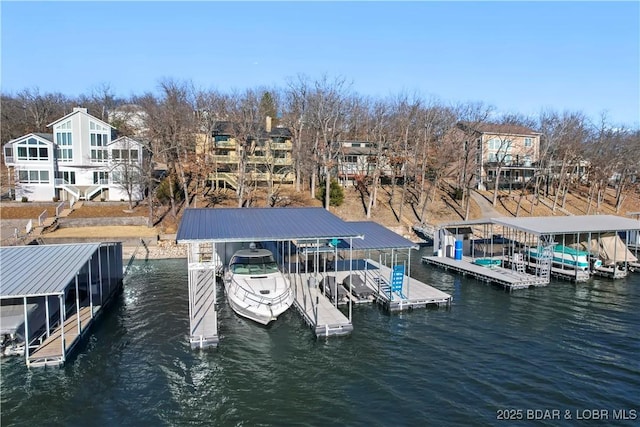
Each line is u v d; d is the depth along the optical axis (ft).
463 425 42.04
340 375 51.90
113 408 44.68
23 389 47.85
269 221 73.15
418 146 183.73
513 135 199.93
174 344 60.03
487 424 42.22
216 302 76.69
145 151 160.15
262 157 168.04
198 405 45.39
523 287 89.25
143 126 202.08
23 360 54.08
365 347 59.82
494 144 210.79
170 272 100.94
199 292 79.25
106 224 132.36
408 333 64.95
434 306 77.15
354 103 219.41
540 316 72.90
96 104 264.72
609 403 46.06
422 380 50.75
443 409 44.73
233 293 69.77
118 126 220.23
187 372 52.37
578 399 46.78
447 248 116.98
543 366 54.44
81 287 77.56
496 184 186.09
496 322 69.97
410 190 188.34
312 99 171.01
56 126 154.40
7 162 152.97
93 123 156.56
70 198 154.20
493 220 105.19
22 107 238.48
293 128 177.17
